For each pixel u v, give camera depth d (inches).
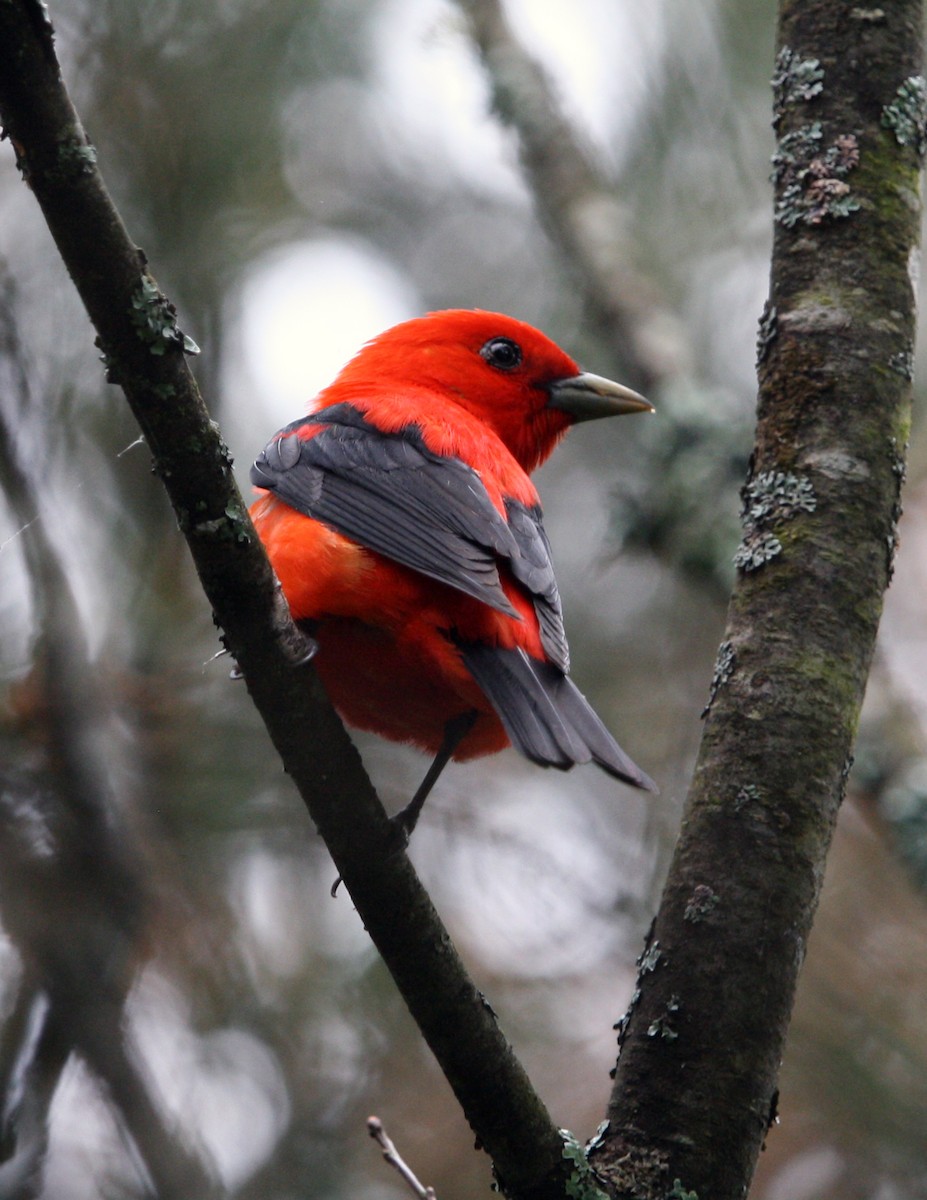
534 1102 267.3
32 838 386.9
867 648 288.4
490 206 632.4
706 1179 264.2
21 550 402.6
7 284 463.5
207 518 269.0
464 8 613.9
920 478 559.5
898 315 304.7
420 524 351.6
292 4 567.8
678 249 597.3
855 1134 415.2
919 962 434.6
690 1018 270.5
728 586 506.3
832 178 312.3
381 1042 458.3
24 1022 385.1
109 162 539.5
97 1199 394.9
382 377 460.8
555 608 362.3
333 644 352.8
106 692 422.3
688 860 279.0
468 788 507.5
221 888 426.3
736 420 537.0
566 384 466.0
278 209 568.4
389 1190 446.0
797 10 327.3
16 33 232.5
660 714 515.5
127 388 259.9
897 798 435.5
